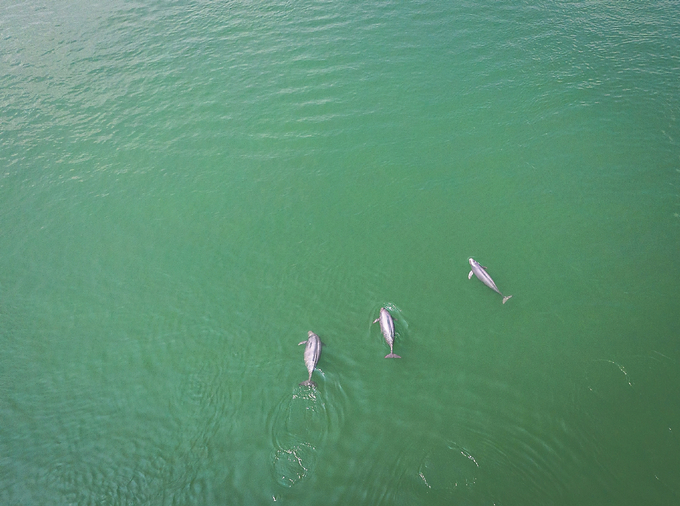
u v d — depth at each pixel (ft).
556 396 61.57
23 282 81.15
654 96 104.42
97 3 147.23
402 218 87.04
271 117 108.47
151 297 78.23
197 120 108.99
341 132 104.17
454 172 94.27
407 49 122.83
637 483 52.65
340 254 82.12
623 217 83.30
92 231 89.04
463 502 52.70
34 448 60.49
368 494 54.13
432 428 59.52
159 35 132.57
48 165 100.89
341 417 61.31
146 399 65.21
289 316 74.18
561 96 107.14
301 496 54.44
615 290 72.79
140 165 100.37
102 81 119.34
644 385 61.52
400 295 75.36
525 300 72.95
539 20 129.18
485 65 116.78
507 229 83.51
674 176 88.89
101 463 58.75
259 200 92.43
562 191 88.74
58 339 73.00
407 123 104.88
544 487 53.31
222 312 75.46
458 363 66.23
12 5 147.43
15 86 118.21
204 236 86.94
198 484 56.08
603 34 122.72
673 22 124.67
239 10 140.97
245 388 65.57
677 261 75.56
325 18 135.54
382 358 67.41
